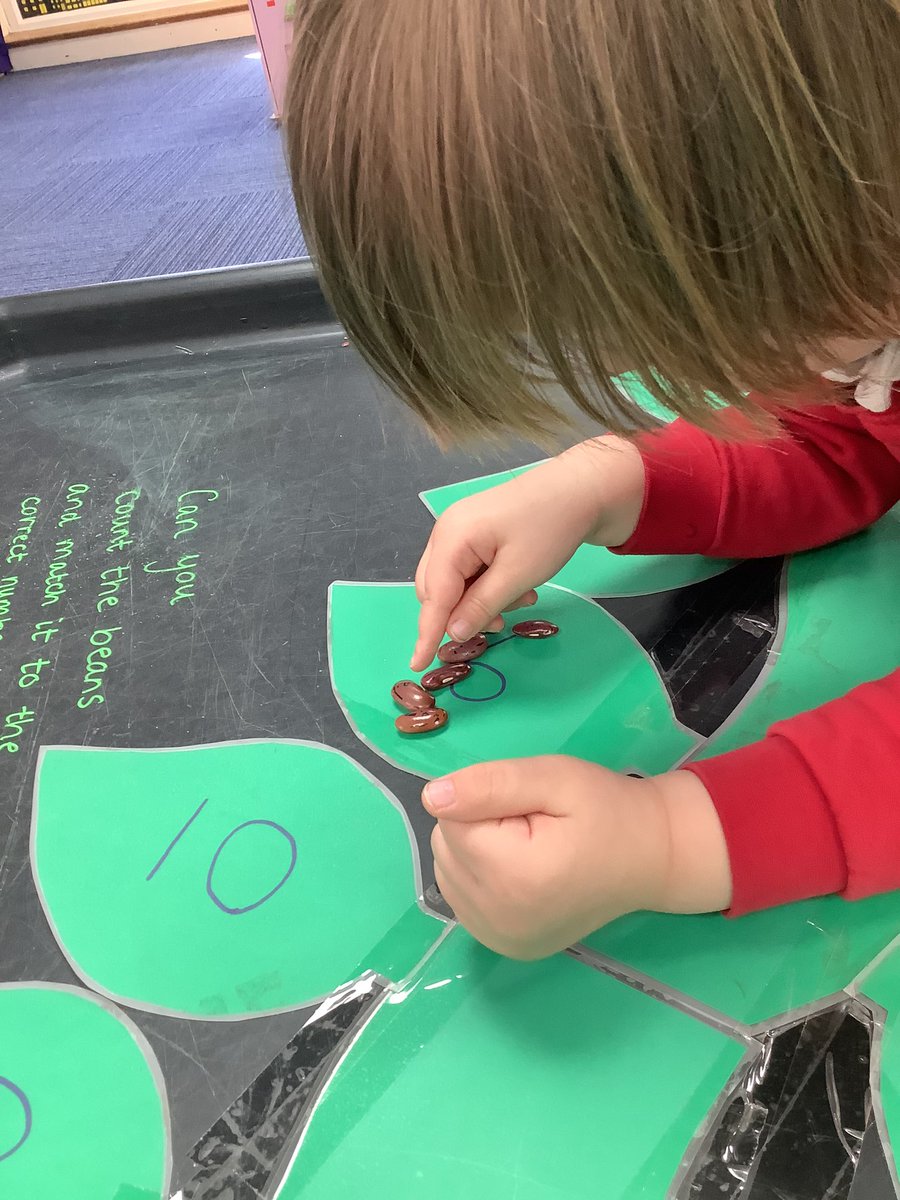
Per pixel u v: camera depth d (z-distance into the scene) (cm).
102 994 38
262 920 40
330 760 46
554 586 55
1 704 50
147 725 48
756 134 25
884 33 25
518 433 35
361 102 28
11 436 73
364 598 55
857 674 48
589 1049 35
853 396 46
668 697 48
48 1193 33
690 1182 31
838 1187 31
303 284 80
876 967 37
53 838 44
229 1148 33
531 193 27
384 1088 34
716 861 37
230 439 70
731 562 56
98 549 61
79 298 80
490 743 46
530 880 35
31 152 148
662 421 47
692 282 27
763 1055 34
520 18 26
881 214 27
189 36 197
